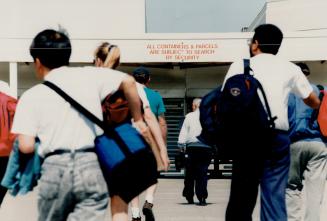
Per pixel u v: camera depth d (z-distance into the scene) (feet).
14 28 73.51
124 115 14.49
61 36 14.06
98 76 14.08
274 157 17.47
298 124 22.94
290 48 71.51
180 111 77.00
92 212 13.35
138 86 18.79
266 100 17.33
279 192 17.63
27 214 33.53
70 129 13.29
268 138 17.29
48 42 13.84
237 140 17.34
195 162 39.01
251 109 17.11
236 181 17.74
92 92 13.66
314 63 74.59
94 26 78.07
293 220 23.63
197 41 70.13
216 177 69.51
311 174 23.35
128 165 14.07
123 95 14.57
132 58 70.59
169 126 76.64
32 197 44.45
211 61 70.18
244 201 17.78
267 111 17.30
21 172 13.94
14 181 14.06
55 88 13.41
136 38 70.59
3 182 14.08
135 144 14.29
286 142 17.53
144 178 14.32
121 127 14.47
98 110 13.70
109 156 13.92
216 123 17.47
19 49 70.69
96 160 13.51
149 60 70.64
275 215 17.56
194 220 30.73
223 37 70.03
